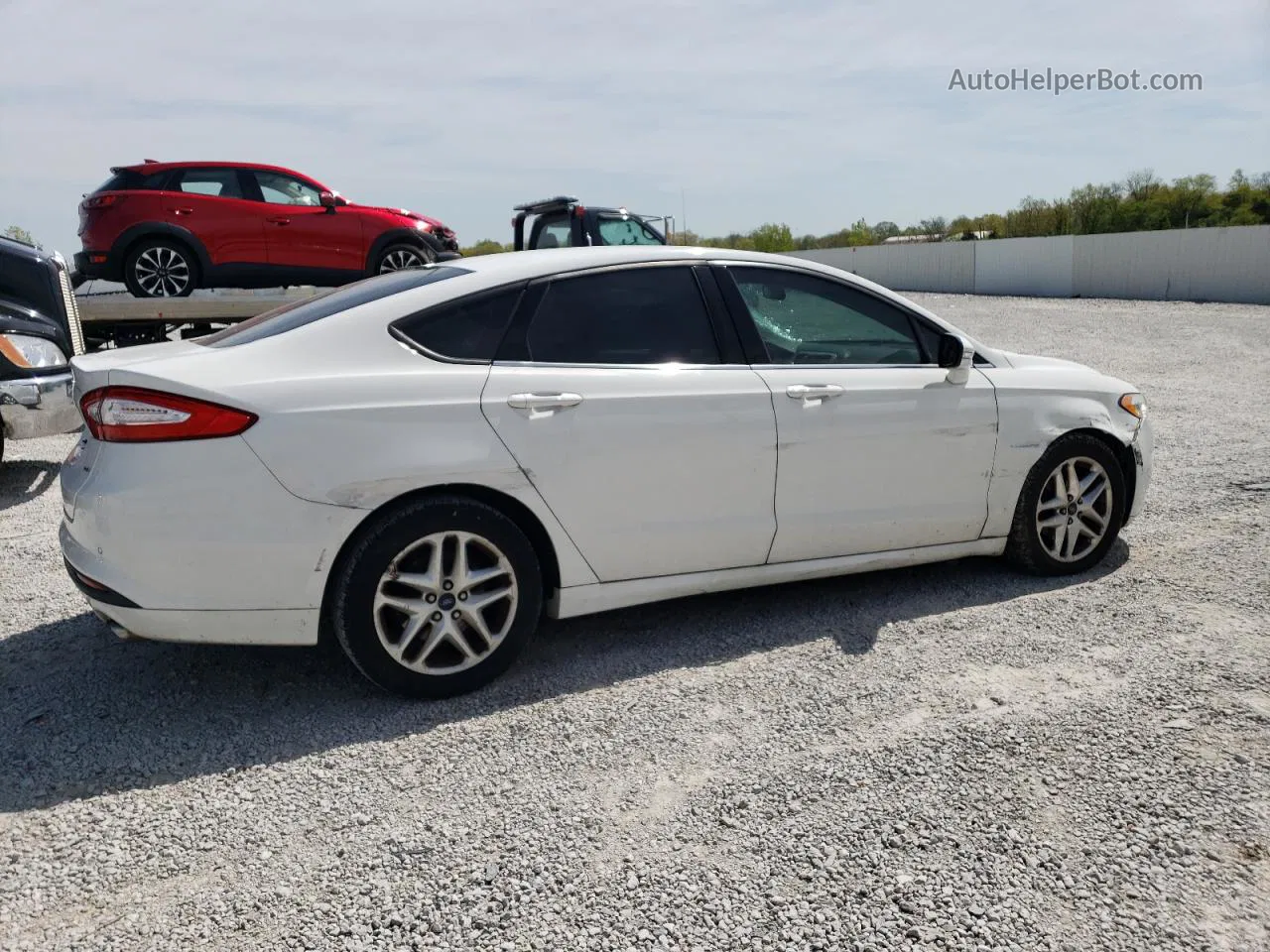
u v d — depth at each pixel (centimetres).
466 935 220
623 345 363
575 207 1118
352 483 312
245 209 982
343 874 243
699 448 364
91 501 304
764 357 387
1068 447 444
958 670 353
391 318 335
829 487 392
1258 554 480
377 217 1045
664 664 364
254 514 305
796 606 420
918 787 277
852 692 338
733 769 290
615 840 255
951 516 422
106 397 304
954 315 2131
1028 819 261
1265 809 262
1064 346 1523
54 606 435
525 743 307
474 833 260
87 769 294
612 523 354
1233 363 1292
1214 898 229
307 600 317
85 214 967
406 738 311
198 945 218
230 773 291
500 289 351
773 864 244
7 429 634
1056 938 216
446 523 325
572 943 217
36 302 671
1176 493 606
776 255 406
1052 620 399
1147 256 2692
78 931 223
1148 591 432
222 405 301
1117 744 298
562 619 397
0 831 262
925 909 226
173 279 976
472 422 328
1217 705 321
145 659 375
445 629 332
